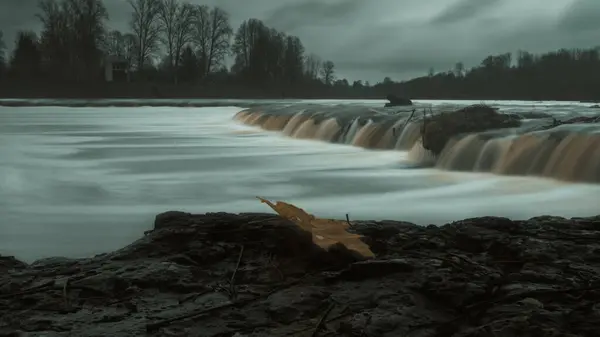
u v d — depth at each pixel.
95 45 110.81
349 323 5.04
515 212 13.24
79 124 49.91
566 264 6.50
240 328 5.08
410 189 16.36
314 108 41.97
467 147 20.34
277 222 7.53
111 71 113.12
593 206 13.70
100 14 112.94
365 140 28.98
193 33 124.38
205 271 6.52
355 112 35.47
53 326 5.15
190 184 17.36
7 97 98.25
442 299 5.57
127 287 6.03
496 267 6.52
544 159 17.91
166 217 8.20
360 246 7.05
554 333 4.68
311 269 6.60
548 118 25.31
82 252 9.80
